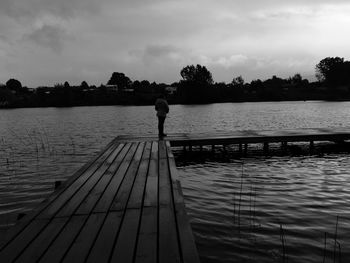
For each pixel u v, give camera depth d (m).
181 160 16.92
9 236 4.99
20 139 27.73
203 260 6.12
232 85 158.38
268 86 163.38
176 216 5.71
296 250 6.47
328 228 7.57
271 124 39.69
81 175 9.14
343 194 10.38
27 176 13.80
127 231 5.13
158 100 18.33
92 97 153.00
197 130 34.06
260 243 6.80
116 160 11.41
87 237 4.92
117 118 57.50
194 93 146.00
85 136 29.58
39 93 153.88
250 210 8.91
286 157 17.33
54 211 6.14
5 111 110.06
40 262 4.14
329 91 155.62
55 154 19.39
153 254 4.32
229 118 51.28
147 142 16.09
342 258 6.14
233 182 12.16
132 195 7.09
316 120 44.53
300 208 9.05
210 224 7.89
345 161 15.91
